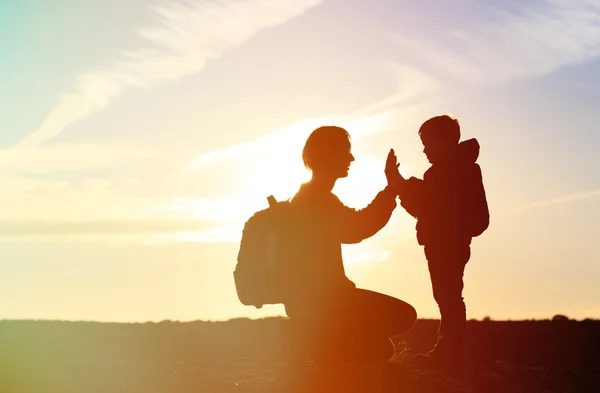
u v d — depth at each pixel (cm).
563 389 886
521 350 1345
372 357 868
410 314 870
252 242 872
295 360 873
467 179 945
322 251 859
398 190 904
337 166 871
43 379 995
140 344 1463
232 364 1138
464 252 945
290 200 884
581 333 1546
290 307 872
